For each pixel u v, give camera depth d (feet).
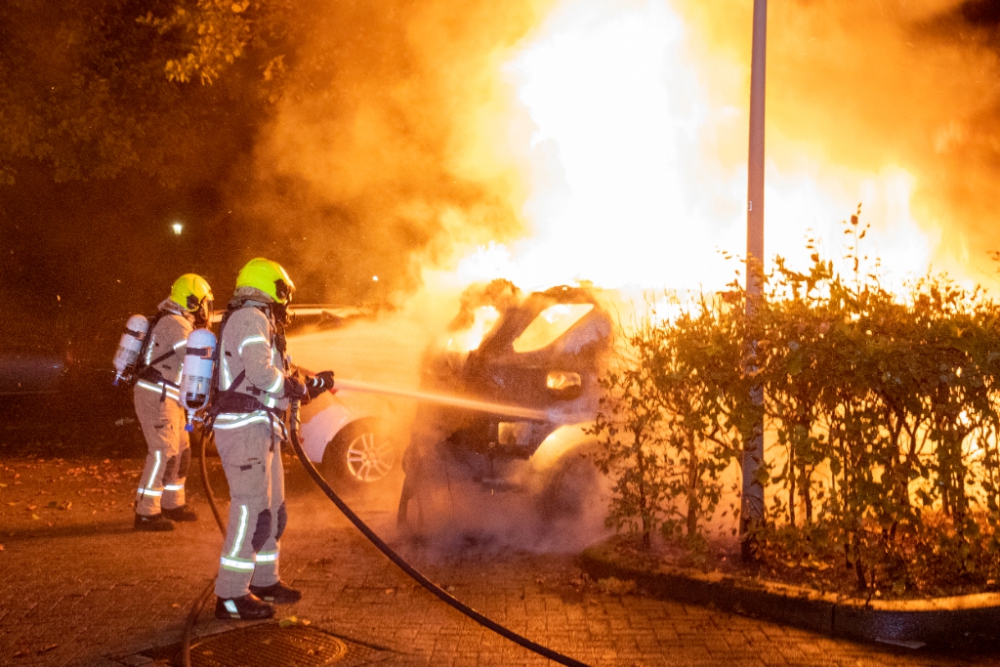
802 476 18.22
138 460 35.14
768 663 15.39
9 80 41.73
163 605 17.81
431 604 18.20
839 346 17.29
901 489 17.52
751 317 18.76
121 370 23.84
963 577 18.16
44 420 44.98
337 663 15.14
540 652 14.85
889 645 16.33
